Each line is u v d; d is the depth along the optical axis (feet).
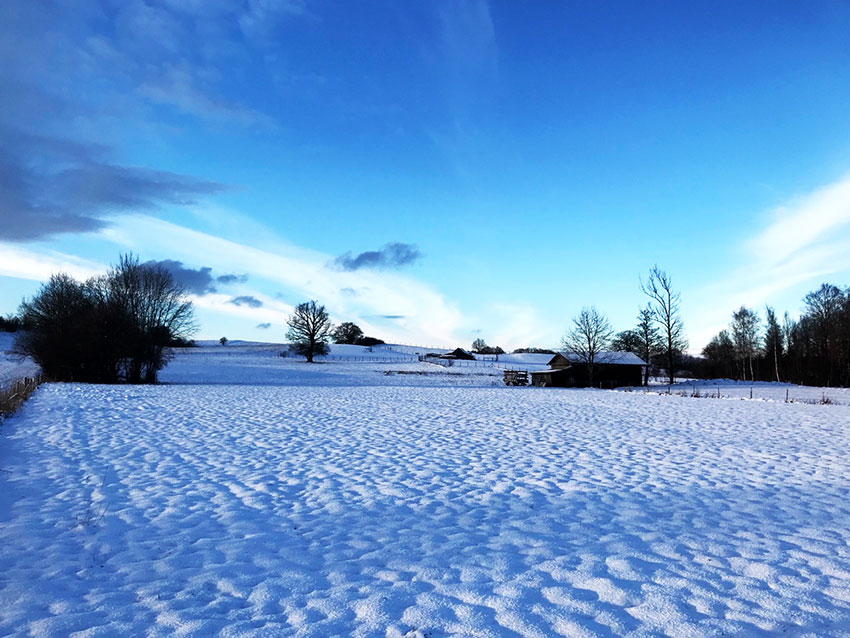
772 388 148.25
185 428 49.37
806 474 32.17
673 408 70.54
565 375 178.09
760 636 13.23
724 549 19.58
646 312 175.63
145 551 19.58
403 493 28.02
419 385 148.05
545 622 13.92
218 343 455.22
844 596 15.56
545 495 27.68
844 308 198.49
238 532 21.77
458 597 15.51
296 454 38.17
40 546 19.88
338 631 13.53
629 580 16.69
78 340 127.95
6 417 52.39
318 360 309.63
